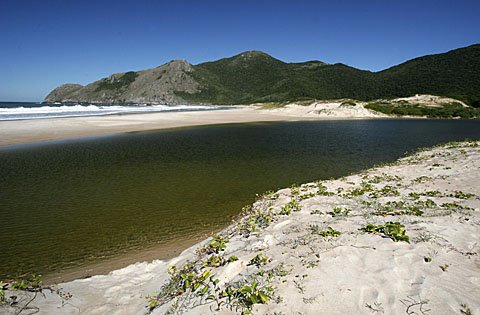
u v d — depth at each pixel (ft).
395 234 17.58
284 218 24.25
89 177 52.54
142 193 43.60
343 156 73.46
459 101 299.79
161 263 22.03
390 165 55.42
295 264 15.17
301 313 11.75
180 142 93.91
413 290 12.77
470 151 55.26
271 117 210.59
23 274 23.44
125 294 17.26
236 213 35.60
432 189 34.22
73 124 128.77
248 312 12.16
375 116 237.04
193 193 43.52
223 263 17.15
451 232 18.75
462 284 13.15
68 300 16.30
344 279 13.55
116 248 27.53
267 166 61.67
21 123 125.08
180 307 13.87
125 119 158.92
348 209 25.25
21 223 33.22
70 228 31.86
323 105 257.14
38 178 51.90
